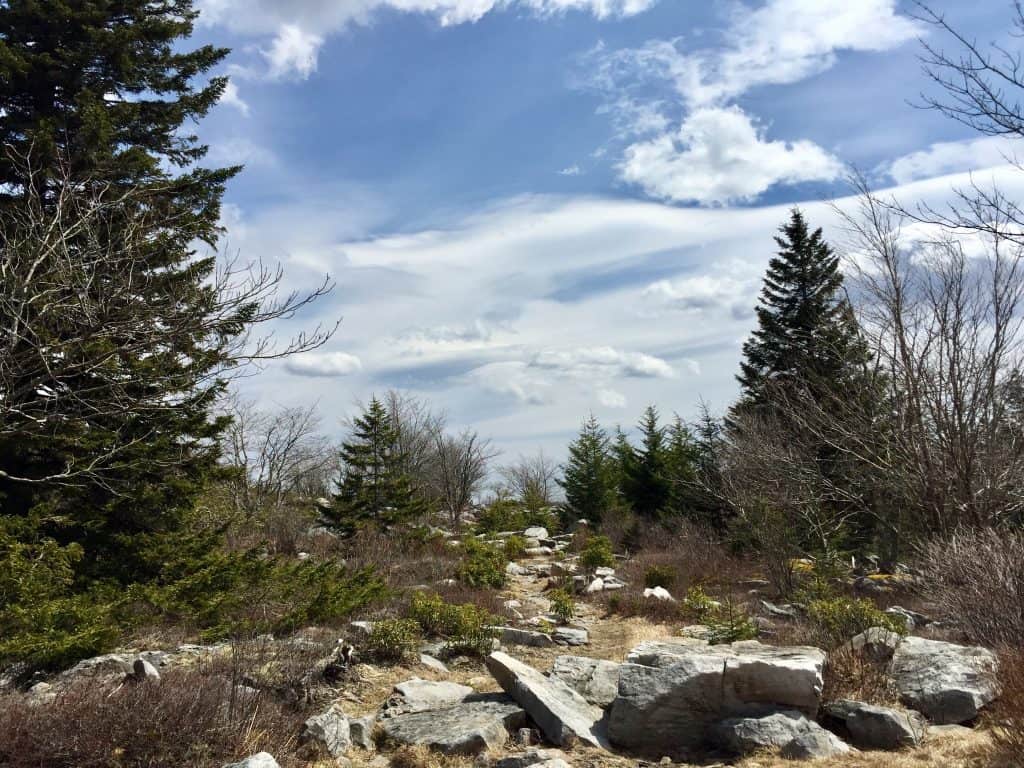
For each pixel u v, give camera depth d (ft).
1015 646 25.03
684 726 20.65
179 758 16.35
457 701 24.52
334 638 30.73
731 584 58.59
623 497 110.32
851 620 29.94
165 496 38.81
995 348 43.19
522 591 58.18
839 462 56.65
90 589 32.76
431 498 120.06
